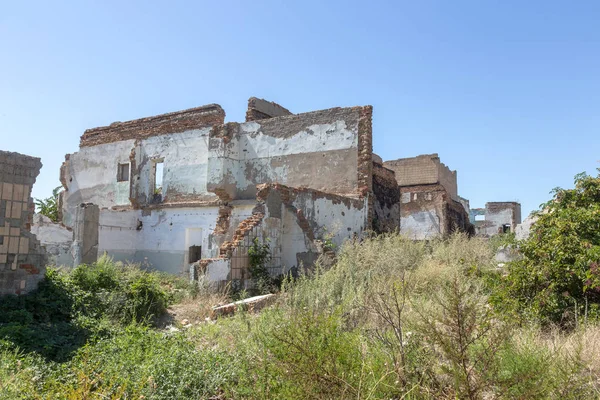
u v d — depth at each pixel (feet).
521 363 13.41
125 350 18.52
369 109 55.26
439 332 12.85
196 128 67.92
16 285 27.22
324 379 12.53
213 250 55.67
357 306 20.89
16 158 28.09
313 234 43.57
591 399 12.32
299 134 59.52
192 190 66.69
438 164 105.81
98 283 30.76
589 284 20.85
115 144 77.05
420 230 100.78
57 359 19.43
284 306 23.77
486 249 43.11
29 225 28.66
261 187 43.19
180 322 28.22
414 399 12.40
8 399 13.55
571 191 28.53
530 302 22.99
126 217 66.59
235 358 16.47
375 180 64.95
